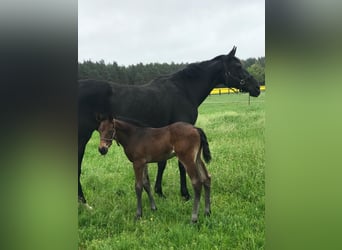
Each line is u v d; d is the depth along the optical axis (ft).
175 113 15.47
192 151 12.91
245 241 11.01
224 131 18.19
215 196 14.38
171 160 18.54
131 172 16.89
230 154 16.61
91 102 14.15
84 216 13.11
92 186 15.85
